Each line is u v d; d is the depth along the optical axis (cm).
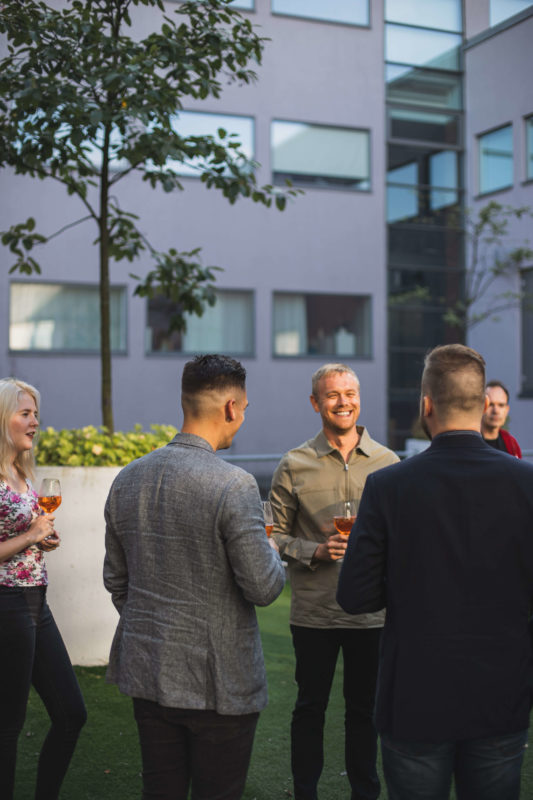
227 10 451
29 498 280
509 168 1530
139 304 1417
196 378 207
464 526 185
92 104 437
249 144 1466
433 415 200
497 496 186
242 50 456
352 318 1576
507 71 1470
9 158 462
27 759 341
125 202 1398
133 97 416
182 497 197
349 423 297
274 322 1517
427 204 1619
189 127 1421
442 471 189
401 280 1608
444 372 196
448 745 185
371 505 193
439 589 184
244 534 192
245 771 201
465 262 1641
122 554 212
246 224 1486
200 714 194
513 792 188
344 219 1553
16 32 409
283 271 1513
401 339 1612
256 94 1467
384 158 1572
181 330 545
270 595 194
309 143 1516
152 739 199
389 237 1597
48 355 1357
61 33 412
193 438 206
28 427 284
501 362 1581
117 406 1402
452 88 1597
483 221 1530
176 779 199
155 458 206
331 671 291
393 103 1574
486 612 183
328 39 1523
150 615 198
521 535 184
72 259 1367
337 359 1560
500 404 451
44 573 276
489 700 181
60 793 310
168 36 445
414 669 183
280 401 1517
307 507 299
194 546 195
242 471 202
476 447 193
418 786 186
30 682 268
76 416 1375
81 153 463
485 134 1576
